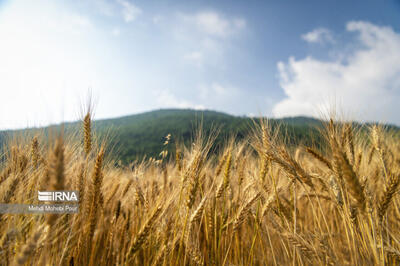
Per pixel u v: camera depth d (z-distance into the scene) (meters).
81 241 2.53
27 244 1.68
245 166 4.09
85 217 2.58
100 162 2.76
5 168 2.91
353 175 2.35
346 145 3.19
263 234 3.85
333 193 3.08
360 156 3.78
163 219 3.01
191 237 3.11
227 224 3.32
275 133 3.35
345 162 2.40
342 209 3.00
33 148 2.99
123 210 3.75
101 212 3.10
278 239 4.17
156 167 4.24
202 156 3.06
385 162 3.78
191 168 3.02
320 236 2.95
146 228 2.51
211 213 3.39
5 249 1.89
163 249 2.76
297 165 3.04
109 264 2.96
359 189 2.33
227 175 3.40
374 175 3.94
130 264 2.90
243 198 3.70
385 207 2.77
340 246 3.36
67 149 2.79
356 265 2.59
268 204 3.23
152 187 3.65
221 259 3.31
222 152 3.91
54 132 1.88
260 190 3.37
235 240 3.64
